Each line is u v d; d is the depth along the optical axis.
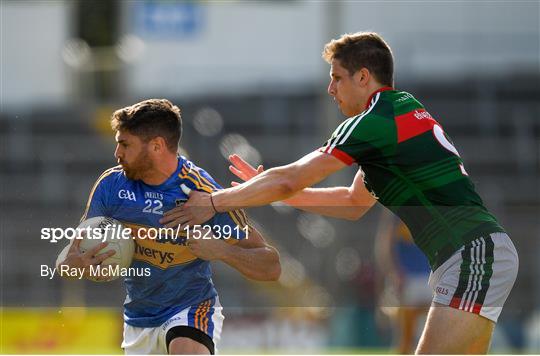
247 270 15.73
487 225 15.00
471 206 15.04
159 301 15.87
